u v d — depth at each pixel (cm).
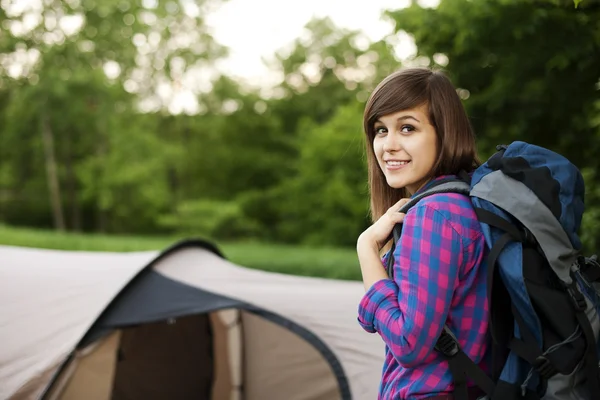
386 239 147
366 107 150
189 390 453
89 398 342
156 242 1377
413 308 126
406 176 144
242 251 1205
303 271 1044
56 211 2267
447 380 132
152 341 443
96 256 445
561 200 130
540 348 124
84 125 2214
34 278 389
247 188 2620
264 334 450
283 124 2686
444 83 145
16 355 340
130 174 2180
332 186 1864
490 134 689
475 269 131
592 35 537
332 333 386
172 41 2447
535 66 611
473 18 598
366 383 373
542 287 123
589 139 612
